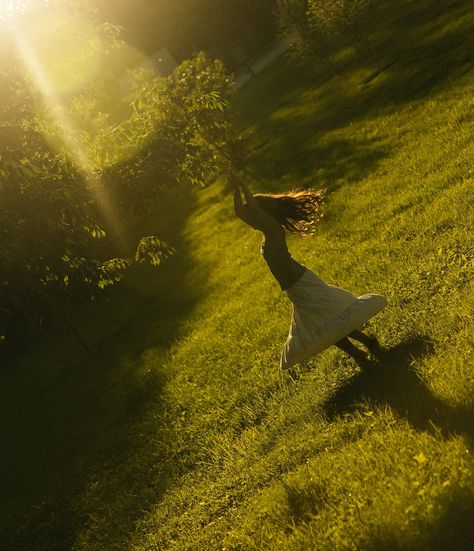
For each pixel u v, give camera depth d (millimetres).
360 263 10984
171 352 14109
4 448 15617
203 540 6117
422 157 14844
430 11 31125
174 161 8727
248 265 16875
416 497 4141
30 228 7422
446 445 4613
